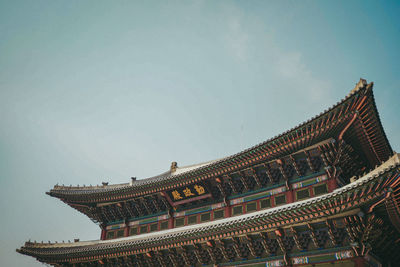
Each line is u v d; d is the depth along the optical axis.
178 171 43.62
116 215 44.78
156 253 34.94
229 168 34.91
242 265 30.39
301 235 27.89
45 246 44.12
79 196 44.81
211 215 37.06
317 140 30.05
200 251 32.41
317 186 30.92
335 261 25.95
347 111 27.08
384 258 28.08
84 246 41.94
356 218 24.30
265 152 32.41
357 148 30.94
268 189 34.00
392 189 21.44
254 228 28.67
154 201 41.31
